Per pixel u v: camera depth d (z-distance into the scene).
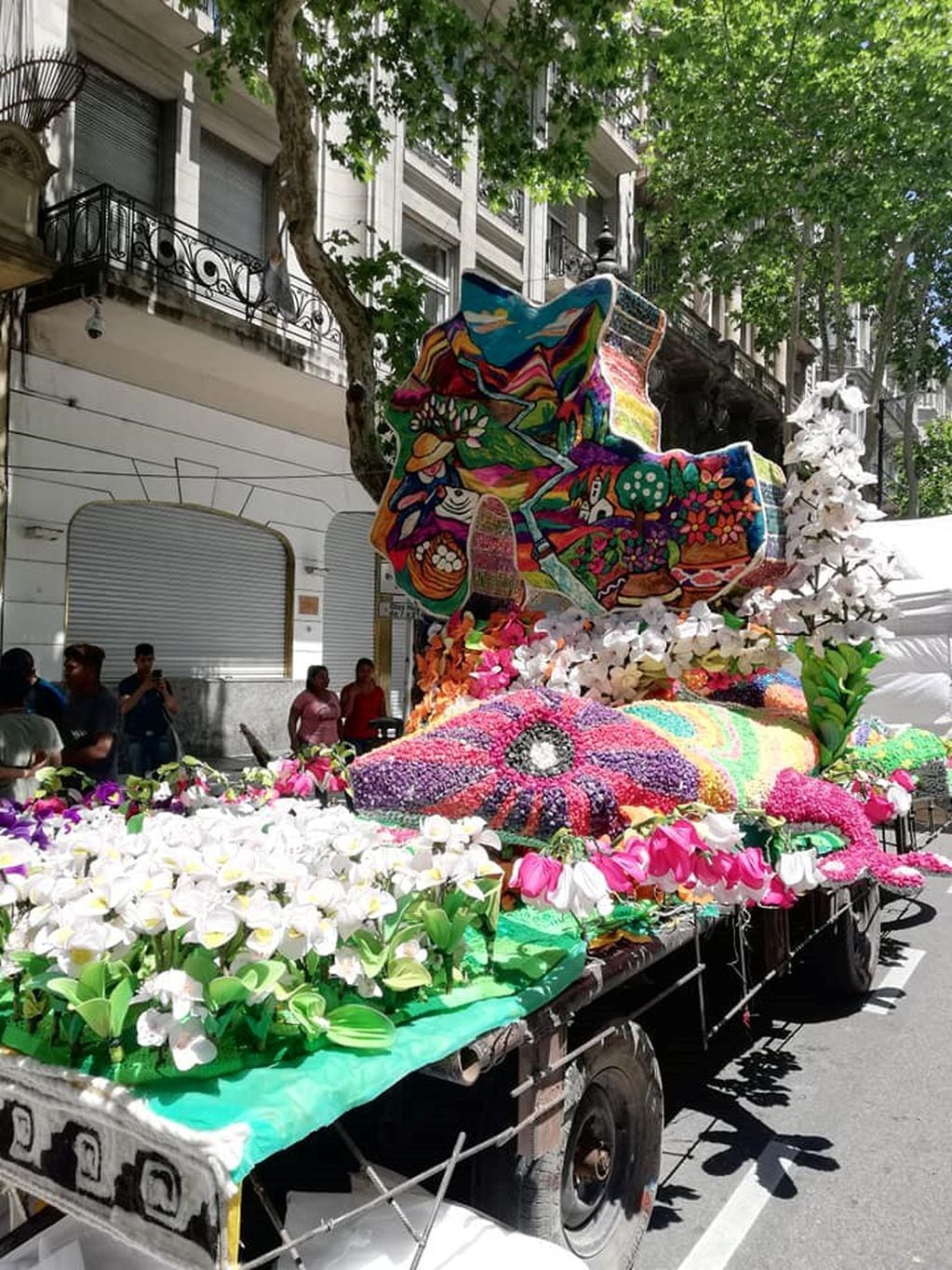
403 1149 2.54
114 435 10.76
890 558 4.08
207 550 12.21
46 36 9.83
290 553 13.37
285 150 7.57
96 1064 1.79
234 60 8.78
